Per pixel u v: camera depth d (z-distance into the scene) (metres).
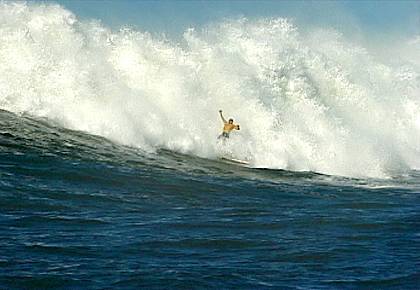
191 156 74.50
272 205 57.44
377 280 38.62
